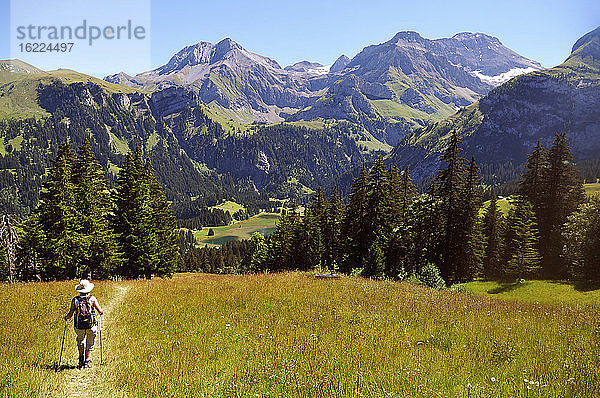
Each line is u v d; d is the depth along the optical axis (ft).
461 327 40.63
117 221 134.31
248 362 28.32
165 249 159.84
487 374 26.16
